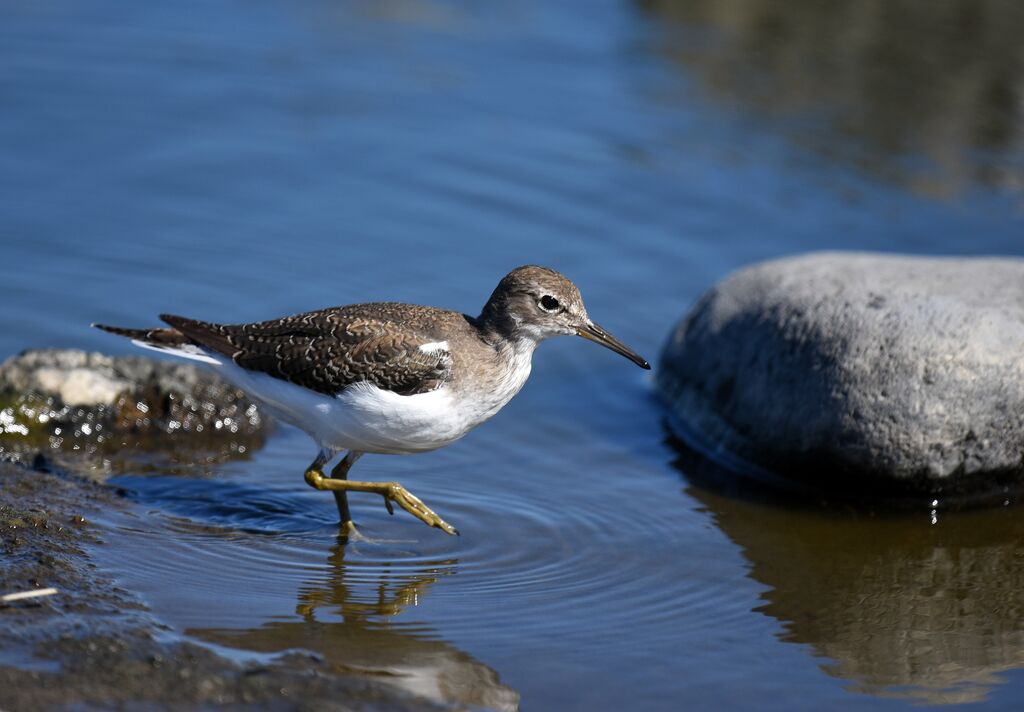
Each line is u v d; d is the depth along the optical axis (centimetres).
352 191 1905
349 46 2333
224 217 1819
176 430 1435
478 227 1839
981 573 1234
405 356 1193
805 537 1293
